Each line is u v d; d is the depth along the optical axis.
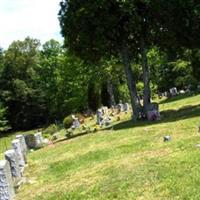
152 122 31.36
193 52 45.31
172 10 34.16
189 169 13.94
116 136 27.17
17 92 100.00
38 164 23.31
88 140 28.80
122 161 17.70
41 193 16.42
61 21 36.22
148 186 13.43
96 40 35.09
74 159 21.92
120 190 13.70
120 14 34.62
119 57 41.50
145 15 35.88
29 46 108.56
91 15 34.03
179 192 12.28
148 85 36.56
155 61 72.62
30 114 100.06
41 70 96.50
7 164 16.27
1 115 93.94
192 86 56.53
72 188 15.59
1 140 78.12
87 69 71.75
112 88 74.31
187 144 17.66
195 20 34.78
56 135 41.19
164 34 36.19
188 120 26.77
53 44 93.94
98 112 43.72
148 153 18.06
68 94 83.50
